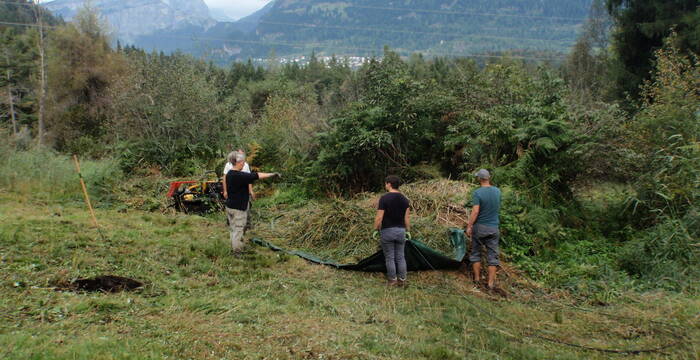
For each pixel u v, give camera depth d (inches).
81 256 214.2
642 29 827.4
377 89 432.5
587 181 392.2
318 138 444.8
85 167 452.1
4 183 397.4
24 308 157.5
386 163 416.8
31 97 1393.9
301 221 313.0
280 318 176.2
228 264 238.4
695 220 279.1
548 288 243.6
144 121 559.8
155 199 387.5
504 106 399.2
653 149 348.5
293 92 991.6
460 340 172.4
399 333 173.3
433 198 305.4
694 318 196.5
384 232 230.7
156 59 645.9
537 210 309.9
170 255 240.8
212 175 465.1
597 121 382.3
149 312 167.9
